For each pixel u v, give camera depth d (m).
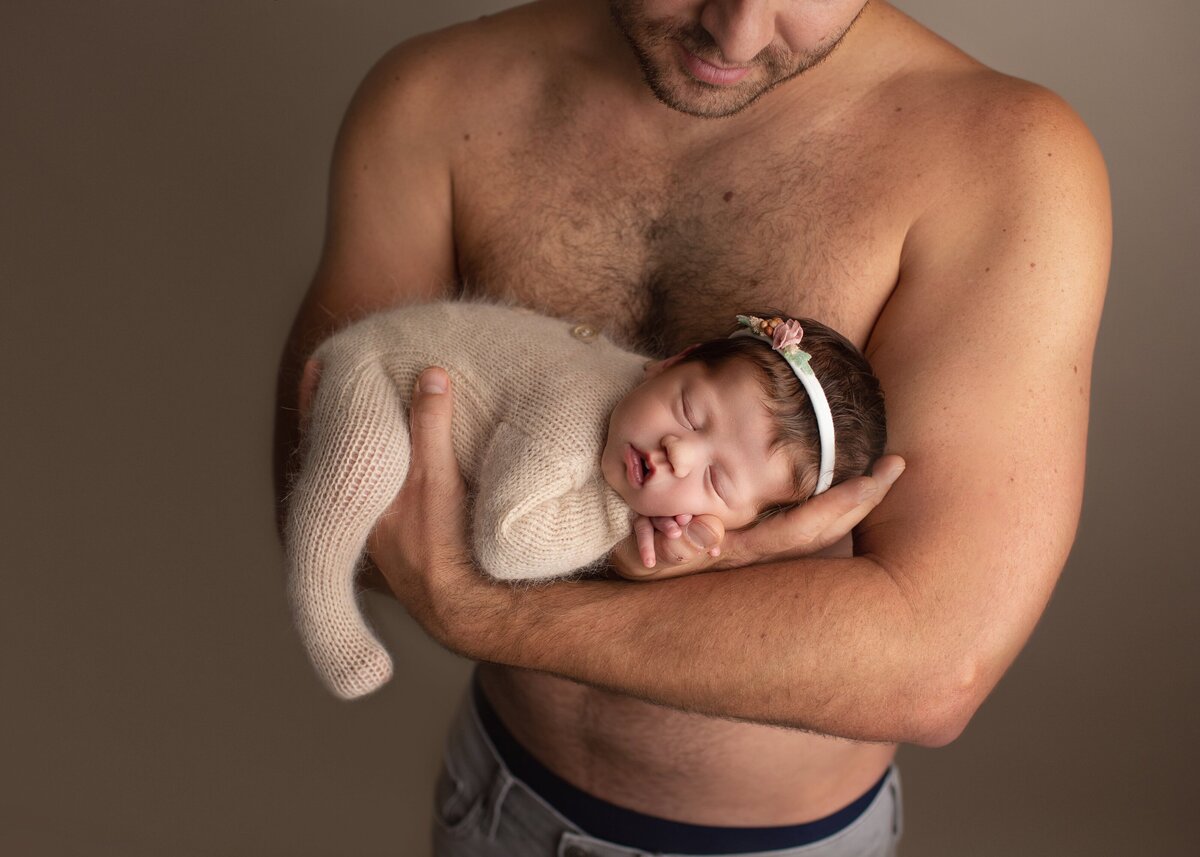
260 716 2.89
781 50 1.40
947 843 2.66
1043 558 1.28
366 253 1.71
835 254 1.46
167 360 2.71
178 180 2.56
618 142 1.59
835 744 1.62
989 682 1.28
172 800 2.88
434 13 2.34
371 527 1.39
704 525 1.28
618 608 1.31
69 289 2.69
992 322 1.33
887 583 1.27
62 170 2.60
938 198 1.42
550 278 1.62
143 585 2.87
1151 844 2.51
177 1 2.43
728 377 1.35
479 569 1.37
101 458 2.81
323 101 2.45
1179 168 2.07
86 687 2.92
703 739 1.58
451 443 1.38
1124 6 2.01
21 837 2.84
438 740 2.88
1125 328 2.18
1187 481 2.24
